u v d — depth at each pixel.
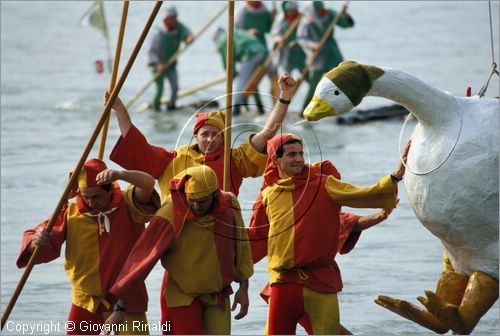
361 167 47.38
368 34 86.69
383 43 81.88
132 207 25.69
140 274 24.44
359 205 25.67
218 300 25.25
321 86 25.66
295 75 75.69
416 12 97.75
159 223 24.75
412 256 35.62
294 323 26.23
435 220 26.23
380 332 29.45
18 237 38.41
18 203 43.09
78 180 25.56
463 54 74.19
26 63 82.88
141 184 25.05
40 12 111.12
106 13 103.88
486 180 25.69
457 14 95.38
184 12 101.06
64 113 63.62
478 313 25.97
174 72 65.50
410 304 25.97
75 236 25.88
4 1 117.56
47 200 43.56
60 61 83.50
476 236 26.09
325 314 25.81
